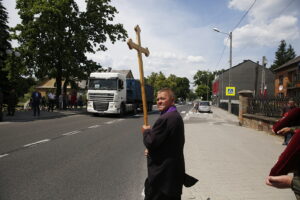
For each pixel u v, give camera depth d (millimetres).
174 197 2754
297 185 1692
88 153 7969
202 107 36562
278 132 1980
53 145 8945
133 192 4871
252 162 7195
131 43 2932
